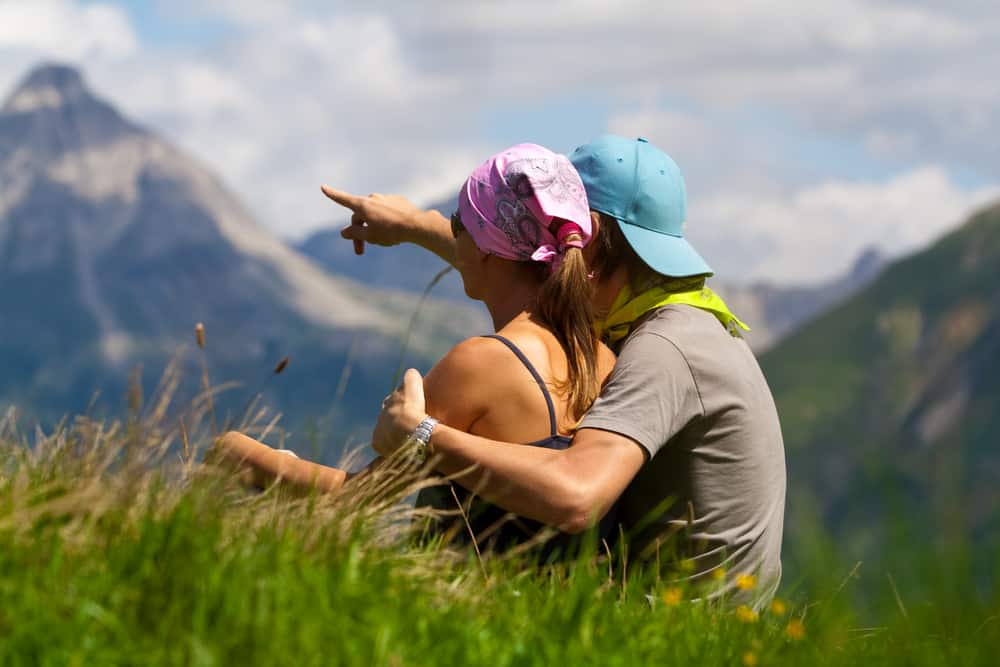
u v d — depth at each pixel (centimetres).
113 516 383
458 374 574
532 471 528
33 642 312
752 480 602
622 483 543
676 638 407
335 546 411
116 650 313
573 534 547
